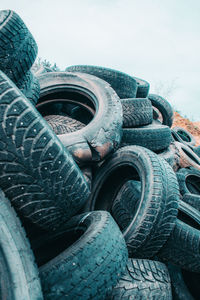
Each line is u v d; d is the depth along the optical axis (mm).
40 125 1325
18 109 1252
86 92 3564
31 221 1449
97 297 1235
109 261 1362
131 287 1530
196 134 18297
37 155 1299
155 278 1671
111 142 2777
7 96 1238
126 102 3785
